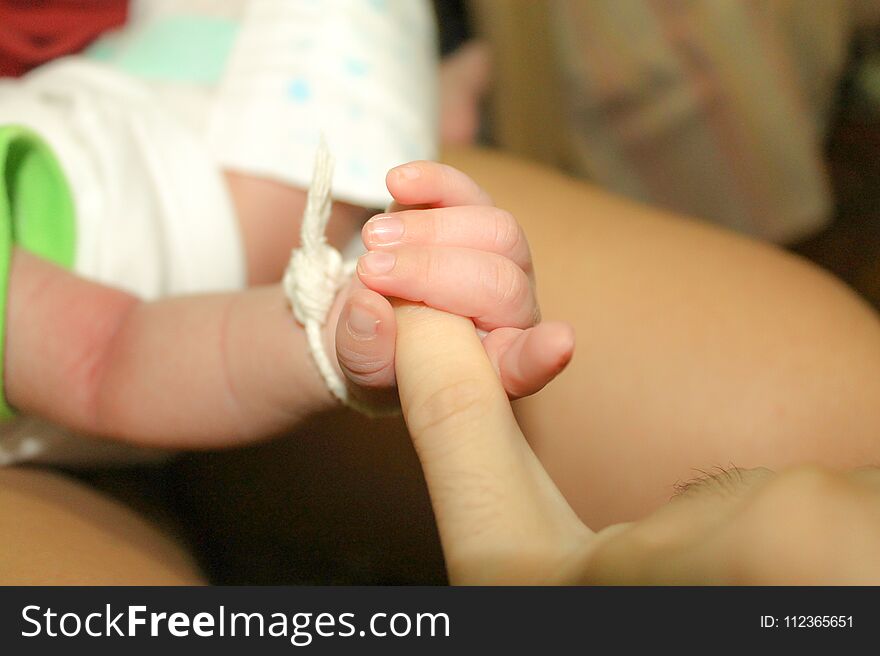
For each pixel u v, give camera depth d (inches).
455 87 39.4
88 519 19.2
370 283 13.6
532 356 12.9
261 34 25.9
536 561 10.2
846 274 39.0
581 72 36.0
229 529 26.9
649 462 20.3
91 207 22.5
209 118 24.5
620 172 37.5
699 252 24.0
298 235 25.0
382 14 27.1
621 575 9.3
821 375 20.6
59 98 24.3
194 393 19.6
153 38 26.6
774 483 9.2
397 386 14.1
